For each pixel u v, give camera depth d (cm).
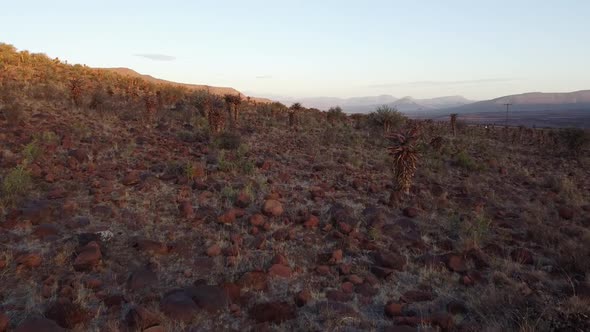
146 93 3186
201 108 2833
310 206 1080
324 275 691
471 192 1440
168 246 742
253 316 543
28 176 966
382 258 743
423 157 2031
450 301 613
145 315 497
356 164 1764
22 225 766
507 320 535
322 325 532
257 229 856
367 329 527
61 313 498
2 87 2209
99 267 645
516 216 1151
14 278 593
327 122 3753
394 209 1134
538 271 732
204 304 551
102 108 2248
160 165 1332
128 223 843
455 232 951
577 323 479
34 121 1694
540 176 1989
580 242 889
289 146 2123
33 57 3969
